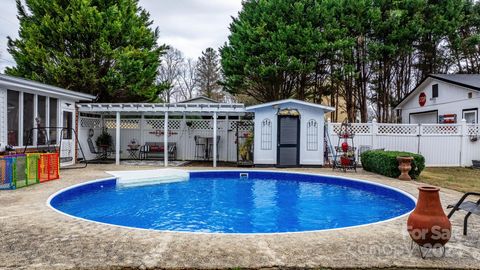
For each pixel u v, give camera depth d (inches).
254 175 471.5
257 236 170.2
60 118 494.3
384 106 869.8
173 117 641.6
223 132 616.7
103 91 685.9
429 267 131.8
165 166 520.1
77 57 647.1
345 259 138.6
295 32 701.9
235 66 755.4
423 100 740.7
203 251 146.7
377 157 435.5
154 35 784.3
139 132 635.5
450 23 764.6
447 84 647.1
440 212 141.9
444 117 650.2
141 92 700.0
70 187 319.9
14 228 181.5
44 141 455.8
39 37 626.2
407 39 758.5
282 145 526.6
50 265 130.3
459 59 909.2
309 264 132.9
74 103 531.8
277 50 697.6
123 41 685.9
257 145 530.0
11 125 397.7
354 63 822.5
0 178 303.3
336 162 510.0
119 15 661.3
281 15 735.1
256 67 723.4
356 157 544.4
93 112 586.9
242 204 318.3
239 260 136.4
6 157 307.0
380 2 774.5
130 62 650.2
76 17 610.5
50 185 328.8
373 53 759.7
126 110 530.9
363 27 763.4
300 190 387.2
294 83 796.6
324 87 824.9
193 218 266.5
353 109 863.1
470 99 579.2
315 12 723.4
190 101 808.3
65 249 148.6
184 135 625.6
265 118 529.7
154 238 165.2
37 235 169.2
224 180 451.8
